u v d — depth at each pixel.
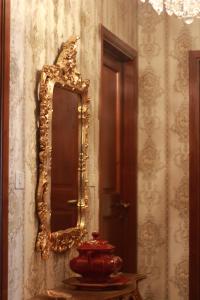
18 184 2.98
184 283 4.97
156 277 5.03
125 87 5.05
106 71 4.71
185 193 5.00
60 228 3.50
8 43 2.87
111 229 4.73
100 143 4.22
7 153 2.86
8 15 2.87
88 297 3.08
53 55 3.45
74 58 3.62
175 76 5.05
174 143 5.04
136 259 5.04
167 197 5.04
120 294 3.18
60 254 3.51
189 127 5.00
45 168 3.25
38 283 3.21
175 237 5.01
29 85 3.14
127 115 5.05
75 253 3.73
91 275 3.29
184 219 4.99
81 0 3.88
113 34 4.49
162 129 5.07
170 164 5.04
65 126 3.59
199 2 3.47
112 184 4.81
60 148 3.52
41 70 3.28
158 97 5.08
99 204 4.19
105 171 4.66
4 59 2.84
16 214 2.96
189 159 5.00
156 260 5.04
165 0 3.52
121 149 5.03
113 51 4.71
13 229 2.93
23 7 3.07
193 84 5.00
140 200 5.10
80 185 3.80
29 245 3.11
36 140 3.22
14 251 2.93
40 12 3.28
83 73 3.92
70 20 3.71
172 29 5.06
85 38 3.95
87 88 3.84
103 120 4.61
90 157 4.04
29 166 3.13
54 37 3.47
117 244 4.86
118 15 4.63
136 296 3.41
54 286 3.41
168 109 5.05
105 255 3.32
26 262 3.07
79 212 3.79
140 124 5.12
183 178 5.01
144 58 5.12
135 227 5.04
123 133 5.05
